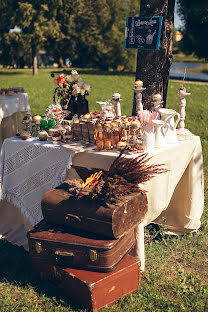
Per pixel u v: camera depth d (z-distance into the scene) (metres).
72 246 2.88
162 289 3.19
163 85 4.91
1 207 3.93
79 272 2.92
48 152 3.46
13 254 3.73
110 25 37.22
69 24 35.88
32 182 3.62
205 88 18.27
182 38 30.09
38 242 3.01
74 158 3.38
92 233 2.94
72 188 3.11
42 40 29.81
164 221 3.94
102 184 2.94
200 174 3.96
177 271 3.46
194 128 9.31
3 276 3.39
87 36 36.94
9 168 3.71
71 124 3.68
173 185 3.68
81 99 3.84
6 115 5.18
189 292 3.15
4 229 4.02
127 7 37.12
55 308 2.94
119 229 2.88
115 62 38.16
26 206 3.70
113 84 20.45
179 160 3.65
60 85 3.82
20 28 31.64
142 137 3.32
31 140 3.67
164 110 3.64
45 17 30.55
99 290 2.83
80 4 33.31
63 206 3.00
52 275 3.11
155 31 4.09
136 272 3.07
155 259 3.61
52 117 3.79
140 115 3.61
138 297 3.07
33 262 3.22
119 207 2.84
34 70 30.69
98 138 3.33
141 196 3.07
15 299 3.11
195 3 27.64
